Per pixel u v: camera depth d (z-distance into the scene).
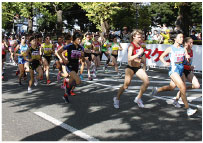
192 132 4.51
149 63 15.66
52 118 5.27
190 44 6.21
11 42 16.42
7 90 8.42
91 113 5.69
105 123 4.97
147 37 19.84
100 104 6.54
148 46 15.73
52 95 7.69
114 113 5.70
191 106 6.38
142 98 7.26
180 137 4.26
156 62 15.28
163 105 6.47
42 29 50.72
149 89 8.73
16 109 6.00
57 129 4.60
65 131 4.49
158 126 4.82
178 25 20.08
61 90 8.55
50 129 4.59
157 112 5.81
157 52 15.22
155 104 6.57
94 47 11.62
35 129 4.59
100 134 4.35
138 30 5.85
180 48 5.81
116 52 11.62
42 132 4.43
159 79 11.40
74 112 5.77
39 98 7.26
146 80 5.98
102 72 13.74
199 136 4.32
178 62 5.79
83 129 4.60
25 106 6.30
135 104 6.57
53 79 11.00
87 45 11.15
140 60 5.99
